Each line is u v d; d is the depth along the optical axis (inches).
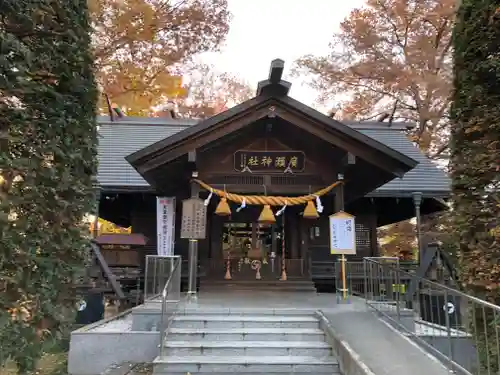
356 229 623.5
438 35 862.5
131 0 779.4
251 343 278.2
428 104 876.0
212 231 551.2
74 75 184.1
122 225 791.7
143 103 872.9
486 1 213.2
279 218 555.8
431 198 605.6
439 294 368.2
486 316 203.0
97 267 427.2
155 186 474.9
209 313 316.5
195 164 421.1
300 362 254.2
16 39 148.2
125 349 290.4
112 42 789.2
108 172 613.6
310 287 498.6
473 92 213.5
